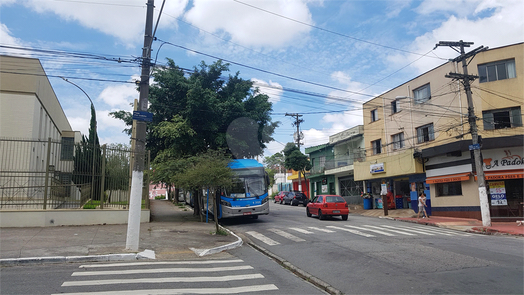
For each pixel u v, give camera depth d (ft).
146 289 21.02
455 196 74.08
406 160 85.51
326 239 42.14
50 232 40.93
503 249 36.06
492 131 69.46
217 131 70.18
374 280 24.36
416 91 87.30
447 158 75.92
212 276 25.30
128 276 24.00
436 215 78.95
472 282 23.49
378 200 102.42
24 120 67.21
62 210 47.26
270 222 62.49
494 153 68.08
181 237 42.75
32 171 47.06
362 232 47.96
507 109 69.51
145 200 57.47
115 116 69.56
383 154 98.73
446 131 74.74
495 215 67.46
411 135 88.02
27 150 48.52
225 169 51.57
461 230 58.18
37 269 25.68
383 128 98.99
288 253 35.04
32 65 69.46
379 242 39.63
